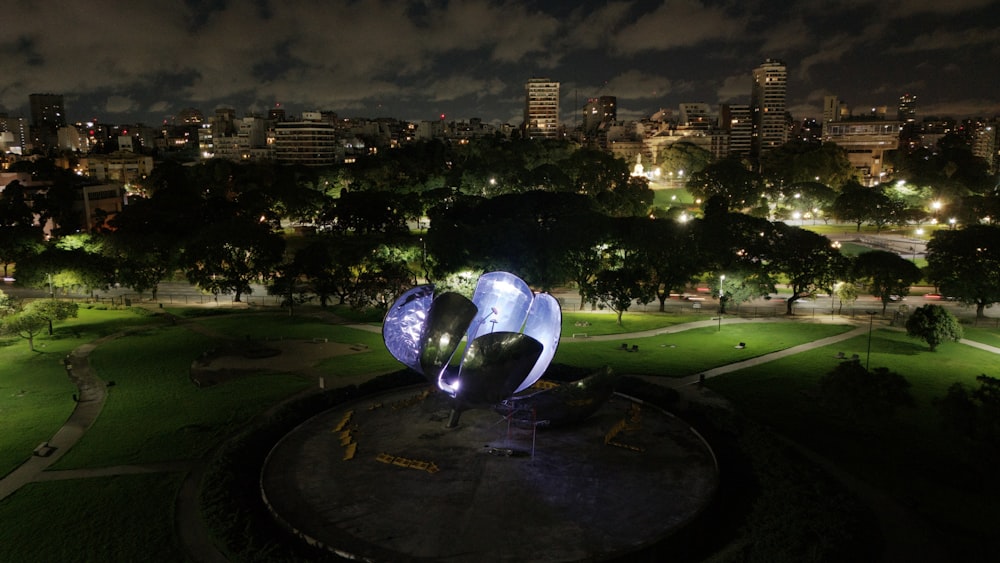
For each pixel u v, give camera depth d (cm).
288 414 5619
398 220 16012
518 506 4225
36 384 6806
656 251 9612
